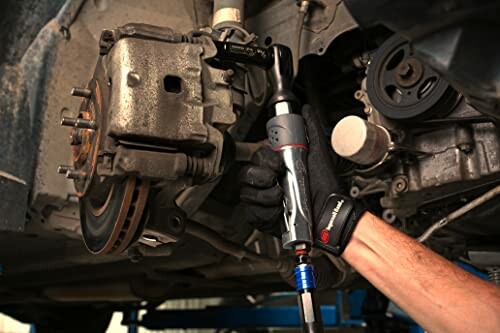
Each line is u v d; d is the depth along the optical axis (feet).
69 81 3.64
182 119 2.54
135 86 2.48
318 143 2.91
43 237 4.29
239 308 8.49
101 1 3.78
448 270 2.53
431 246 3.90
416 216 3.45
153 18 3.94
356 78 3.82
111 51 2.61
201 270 5.58
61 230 3.76
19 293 6.53
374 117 3.04
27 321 7.80
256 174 2.78
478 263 3.51
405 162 2.97
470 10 1.60
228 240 3.89
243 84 3.21
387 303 7.54
